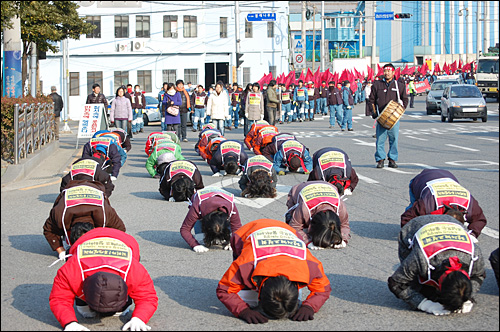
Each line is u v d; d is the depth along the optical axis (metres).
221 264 7.14
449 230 5.43
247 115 22.28
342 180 9.81
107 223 6.95
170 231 8.80
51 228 7.07
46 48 23.95
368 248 7.77
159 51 47.19
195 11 47.84
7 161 14.03
